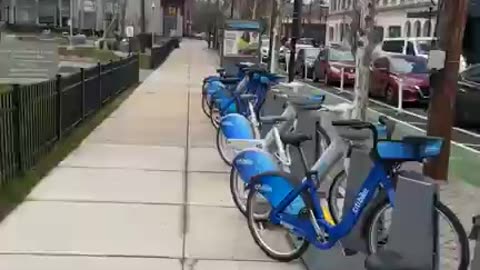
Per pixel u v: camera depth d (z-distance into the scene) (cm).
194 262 481
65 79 959
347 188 436
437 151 377
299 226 466
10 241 507
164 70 3064
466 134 1221
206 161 844
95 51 4075
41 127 794
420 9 5066
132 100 1593
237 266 477
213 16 6962
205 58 4616
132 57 2100
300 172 561
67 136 972
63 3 7806
